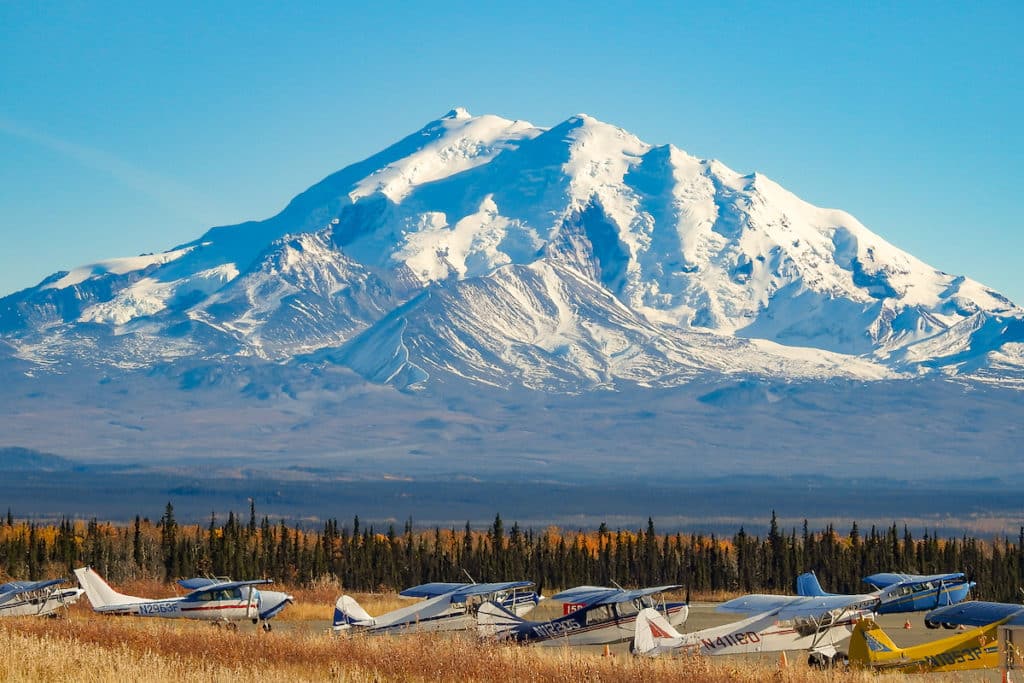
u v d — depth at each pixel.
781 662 73.81
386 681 66.94
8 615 109.94
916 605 126.56
